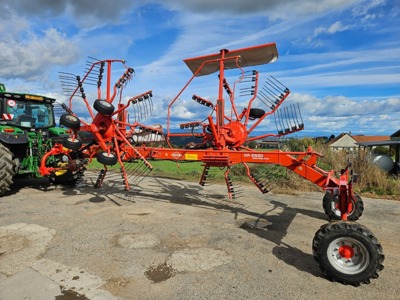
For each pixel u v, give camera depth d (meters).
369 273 2.83
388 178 8.34
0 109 6.88
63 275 3.02
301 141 11.75
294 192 7.14
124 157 5.43
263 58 5.93
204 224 4.68
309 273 3.14
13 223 4.60
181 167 11.18
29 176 7.26
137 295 2.70
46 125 7.74
